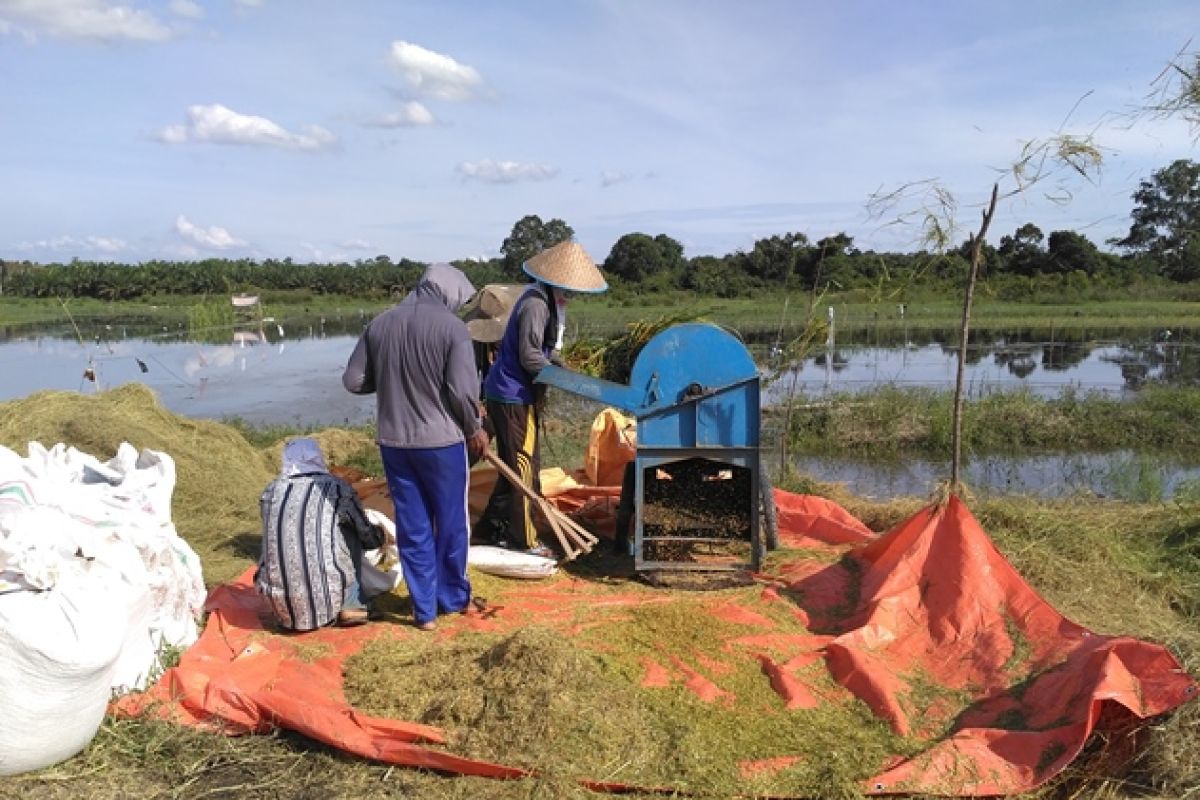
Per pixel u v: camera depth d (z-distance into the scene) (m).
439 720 3.74
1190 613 5.31
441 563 4.82
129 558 3.95
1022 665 4.08
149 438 7.39
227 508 7.04
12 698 3.28
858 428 12.09
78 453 4.83
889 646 4.43
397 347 4.57
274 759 3.65
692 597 5.20
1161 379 16.66
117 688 3.90
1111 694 3.52
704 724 3.76
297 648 4.41
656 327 6.57
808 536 6.47
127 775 3.51
